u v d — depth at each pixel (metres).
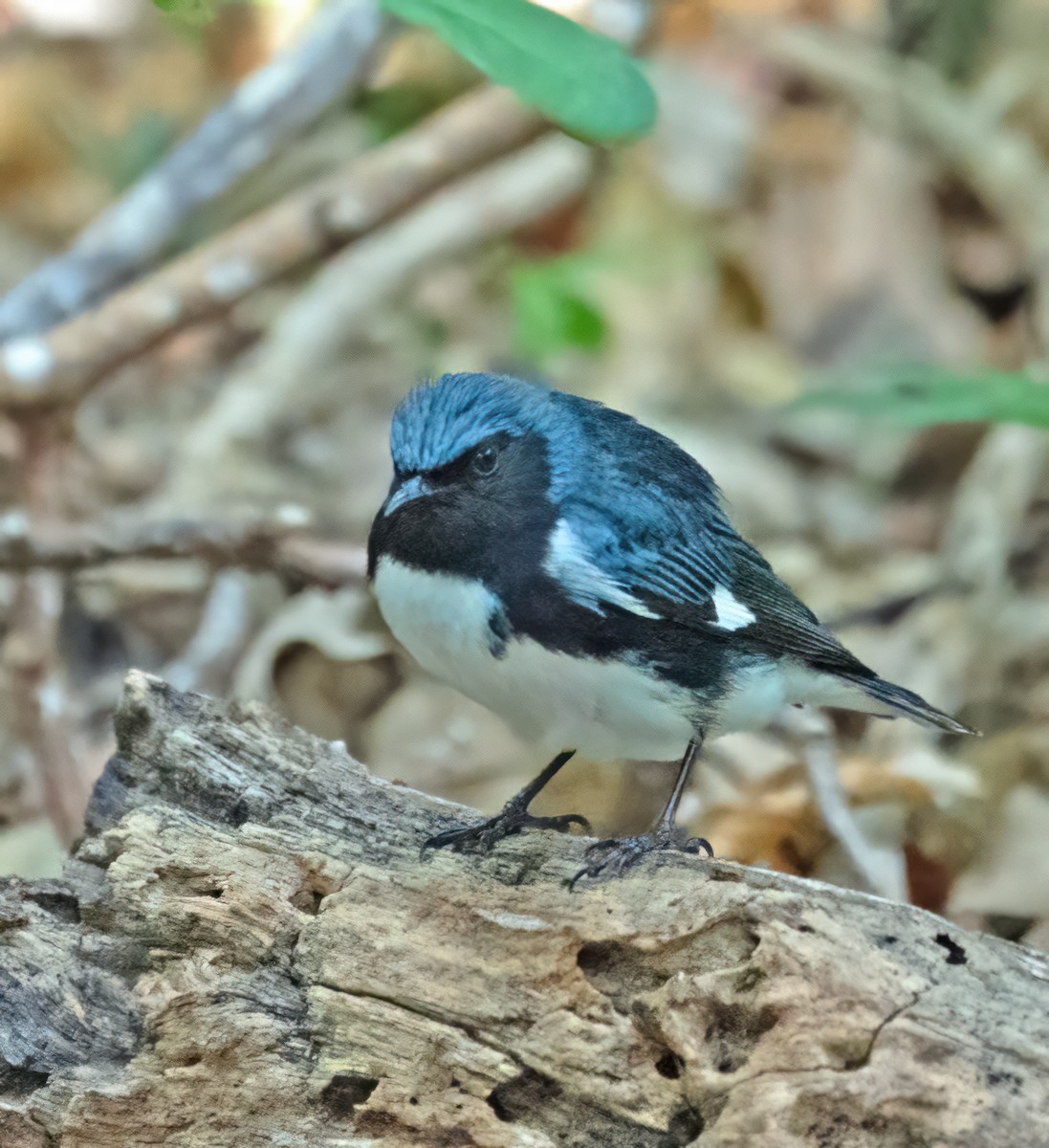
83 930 7.12
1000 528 13.98
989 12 19.00
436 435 8.29
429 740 12.30
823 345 18.06
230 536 11.91
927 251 18.28
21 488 13.83
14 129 20.39
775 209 19.06
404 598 8.28
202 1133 6.80
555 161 17.64
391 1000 6.78
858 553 15.29
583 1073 6.58
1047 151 18.62
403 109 17.12
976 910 10.06
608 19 13.89
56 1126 6.78
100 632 13.98
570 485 8.38
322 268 17.44
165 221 14.55
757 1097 6.23
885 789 10.96
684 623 8.37
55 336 13.33
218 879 7.08
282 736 7.86
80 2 21.58
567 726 8.52
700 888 6.78
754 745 11.04
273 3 12.80
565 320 15.29
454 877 7.12
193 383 17.91
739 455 16.44
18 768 12.08
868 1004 6.29
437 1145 6.66
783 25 19.81
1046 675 12.85
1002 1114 6.10
